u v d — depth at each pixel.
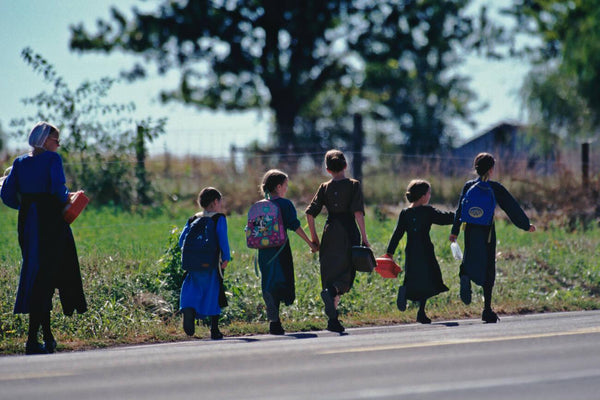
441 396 18.11
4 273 38.12
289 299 31.38
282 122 153.50
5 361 24.16
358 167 63.66
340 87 162.00
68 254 28.56
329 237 31.92
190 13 144.75
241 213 70.06
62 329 32.38
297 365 22.05
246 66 150.25
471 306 38.44
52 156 27.92
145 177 69.31
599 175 69.94
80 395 18.91
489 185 33.91
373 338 27.27
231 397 18.31
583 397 17.98
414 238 33.75
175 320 34.78
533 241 54.47
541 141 128.50
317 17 147.62
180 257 38.28
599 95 128.88
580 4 148.75
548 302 40.03
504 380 19.72
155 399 18.31
